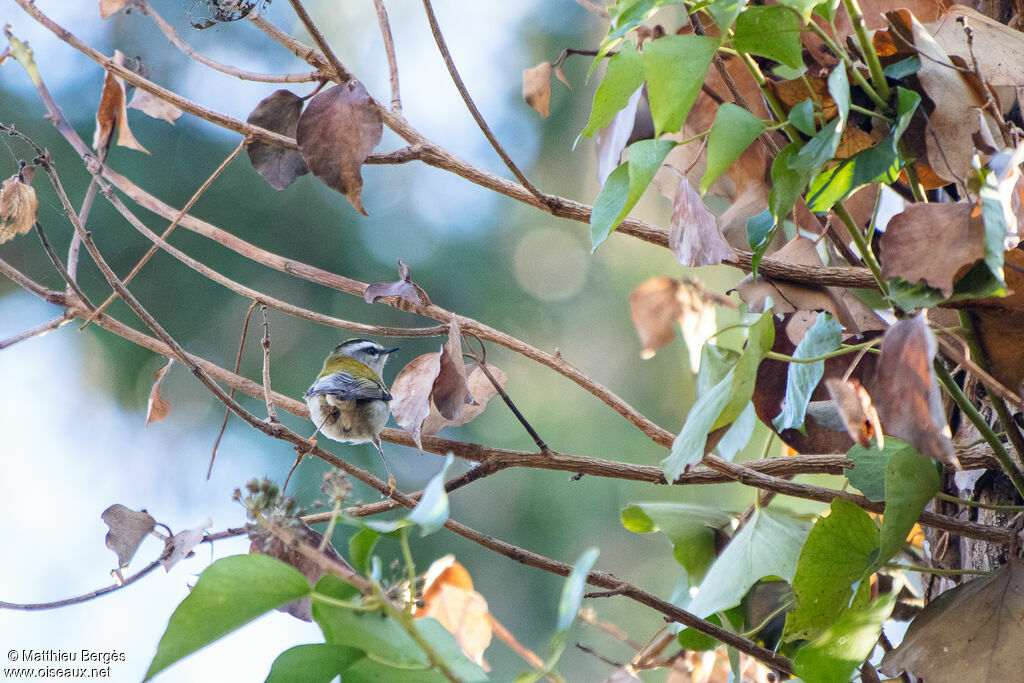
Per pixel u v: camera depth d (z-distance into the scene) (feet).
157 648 9.35
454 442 17.72
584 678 39.40
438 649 10.49
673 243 13.64
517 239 46.73
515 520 42.37
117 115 19.92
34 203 17.28
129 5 18.79
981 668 11.95
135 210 43.19
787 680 14.57
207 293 43.91
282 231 44.93
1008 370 12.64
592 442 43.65
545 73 18.19
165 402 19.22
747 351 11.24
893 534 12.12
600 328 45.62
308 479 42.83
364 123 15.24
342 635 10.43
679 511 17.37
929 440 10.25
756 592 15.66
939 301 11.30
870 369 14.79
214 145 44.65
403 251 45.93
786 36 11.18
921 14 15.01
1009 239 11.16
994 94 13.01
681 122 10.91
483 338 17.63
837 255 16.51
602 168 15.96
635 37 16.43
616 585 14.85
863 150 12.25
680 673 17.89
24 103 42.27
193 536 14.35
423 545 42.01
